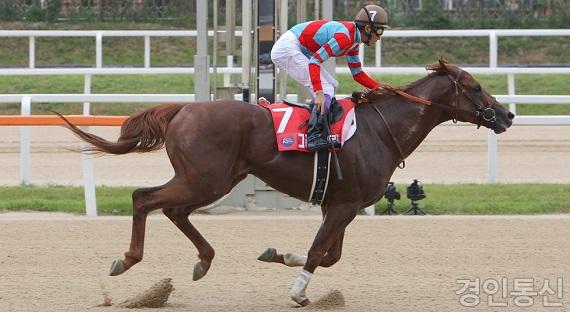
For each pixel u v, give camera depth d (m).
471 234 9.77
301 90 11.38
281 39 7.50
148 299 7.00
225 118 6.96
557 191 12.14
